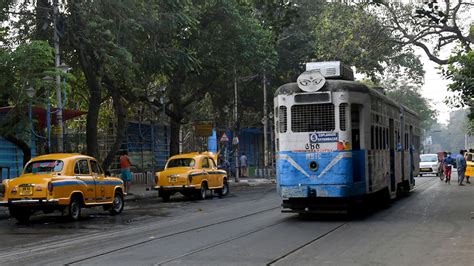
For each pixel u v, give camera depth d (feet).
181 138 148.05
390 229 40.86
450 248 32.17
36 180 50.42
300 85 47.06
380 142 54.19
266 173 147.84
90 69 79.92
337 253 30.83
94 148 82.12
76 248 35.27
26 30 77.10
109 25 77.30
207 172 79.92
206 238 37.78
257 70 118.32
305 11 141.08
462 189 87.10
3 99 71.00
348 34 83.46
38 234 43.68
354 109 47.50
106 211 63.62
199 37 101.40
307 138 46.68
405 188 73.36
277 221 47.39
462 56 71.92
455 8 73.61
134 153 123.34
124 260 29.76
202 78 112.16
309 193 46.19
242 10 103.65
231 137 158.92
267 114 157.28
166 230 43.37
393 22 80.53
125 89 95.50
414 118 81.76
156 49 88.12
